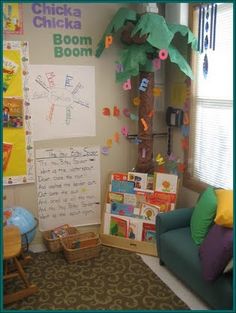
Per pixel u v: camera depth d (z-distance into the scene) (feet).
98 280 9.29
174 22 11.04
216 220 7.64
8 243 8.36
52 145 10.94
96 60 11.03
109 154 11.73
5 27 9.80
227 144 9.74
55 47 10.48
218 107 10.01
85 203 11.69
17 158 10.55
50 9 10.25
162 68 11.95
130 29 10.45
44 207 11.18
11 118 10.25
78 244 10.55
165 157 12.44
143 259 10.39
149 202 10.92
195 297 8.50
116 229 11.19
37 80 10.43
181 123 11.42
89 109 11.19
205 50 10.26
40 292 8.77
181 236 9.25
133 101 11.65
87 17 10.71
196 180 11.12
